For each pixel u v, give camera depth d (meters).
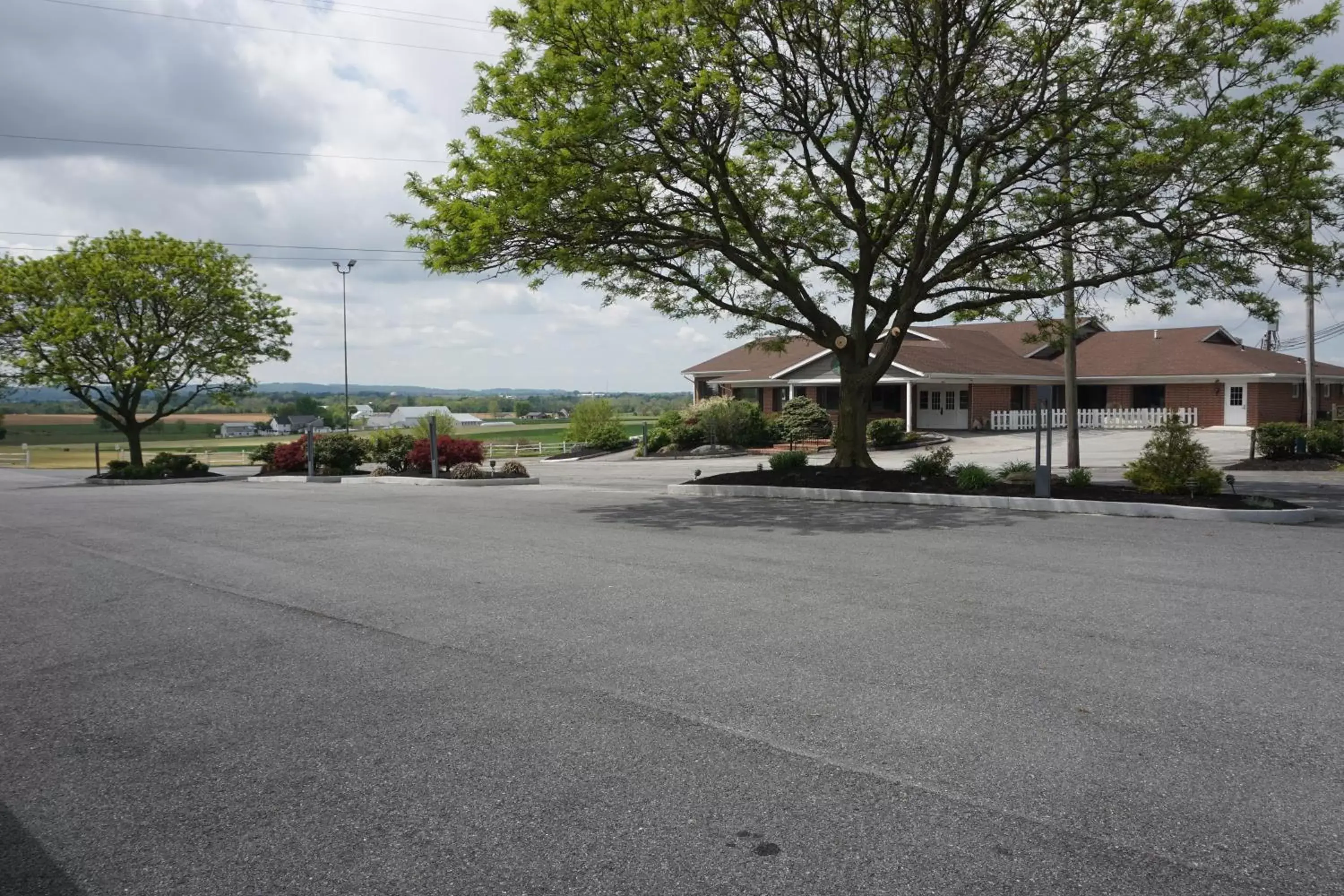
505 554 11.12
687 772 4.29
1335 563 9.68
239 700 5.51
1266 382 42.22
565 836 3.68
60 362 33.00
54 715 5.30
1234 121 15.30
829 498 17.41
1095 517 13.88
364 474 31.03
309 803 4.04
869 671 5.86
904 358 40.56
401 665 6.20
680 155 17.09
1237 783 4.11
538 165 15.17
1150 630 6.85
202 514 17.09
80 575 10.27
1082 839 3.61
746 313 19.44
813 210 19.67
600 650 6.46
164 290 33.84
